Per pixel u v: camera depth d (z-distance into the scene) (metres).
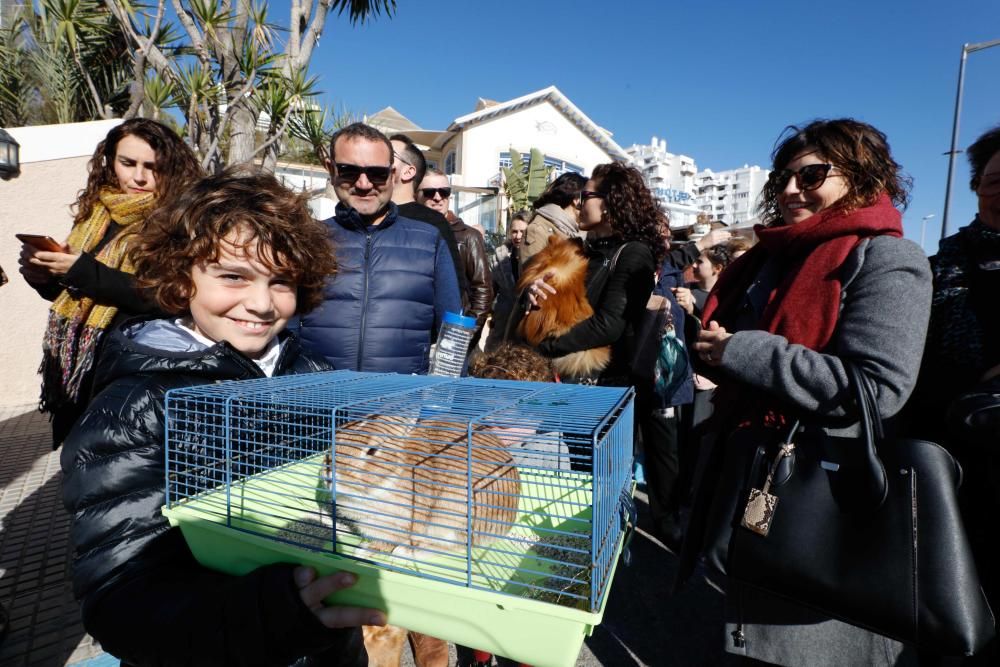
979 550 1.57
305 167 12.16
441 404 1.26
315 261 1.37
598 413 1.17
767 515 1.34
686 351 3.04
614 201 2.84
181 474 1.09
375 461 1.07
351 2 8.88
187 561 1.11
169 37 7.09
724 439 1.70
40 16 8.23
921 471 1.21
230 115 6.42
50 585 2.81
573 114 18.78
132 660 0.96
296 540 1.05
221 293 1.22
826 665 1.42
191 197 1.23
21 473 4.28
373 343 2.49
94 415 1.10
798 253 1.70
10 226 5.65
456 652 2.39
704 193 83.56
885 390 1.35
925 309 1.40
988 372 1.58
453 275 2.88
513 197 10.86
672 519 3.24
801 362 1.44
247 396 1.18
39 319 6.06
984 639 1.14
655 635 2.56
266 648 0.88
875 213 1.52
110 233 2.38
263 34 6.59
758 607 1.51
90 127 5.96
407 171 3.65
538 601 0.86
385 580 0.93
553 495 1.40
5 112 8.16
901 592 1.17
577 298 2.63
